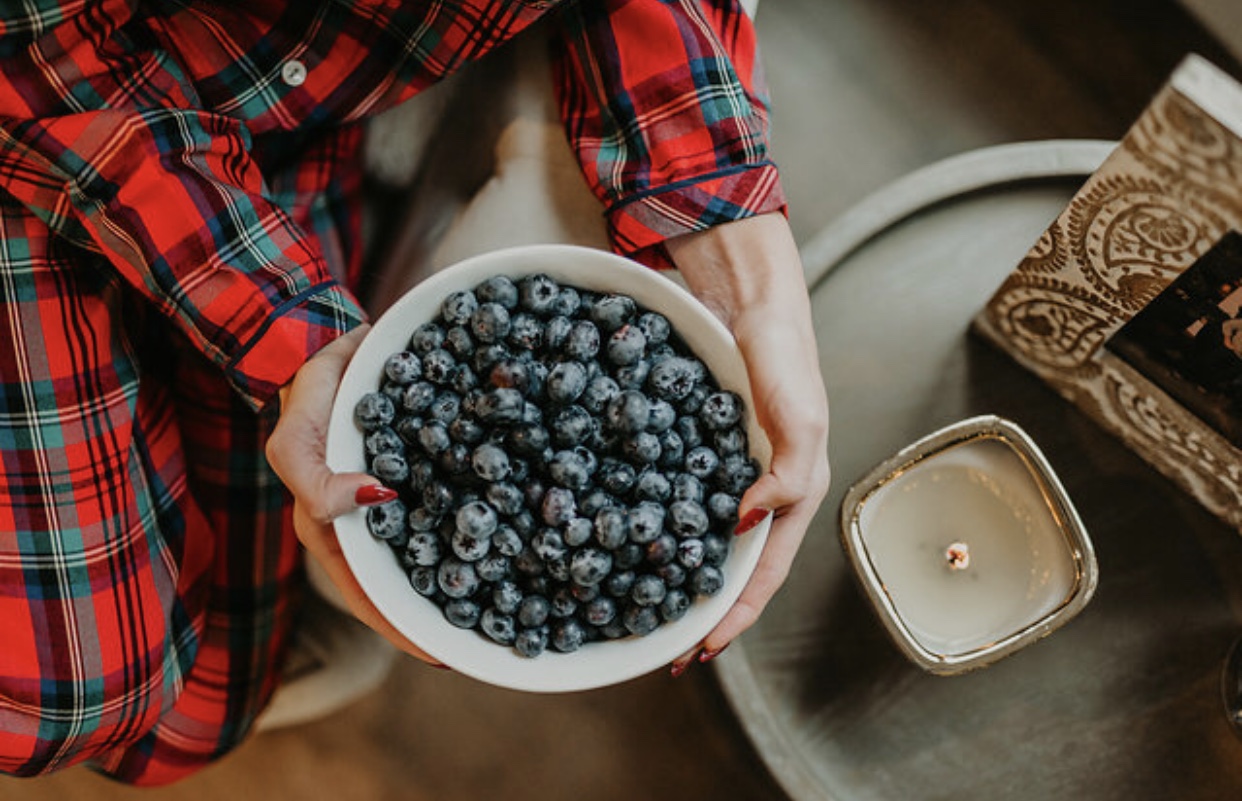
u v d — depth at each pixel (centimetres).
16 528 89
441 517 65
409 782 116
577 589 63
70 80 77
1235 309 70
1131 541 92
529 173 90
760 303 77
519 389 64
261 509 105
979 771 92
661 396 66
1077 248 74
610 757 113
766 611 93
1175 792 90
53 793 119
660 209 79
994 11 123
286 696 114
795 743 93
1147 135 63
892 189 92
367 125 96
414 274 95
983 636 83
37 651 90
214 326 79
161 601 96
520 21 82
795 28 125
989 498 83
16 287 86
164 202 78
